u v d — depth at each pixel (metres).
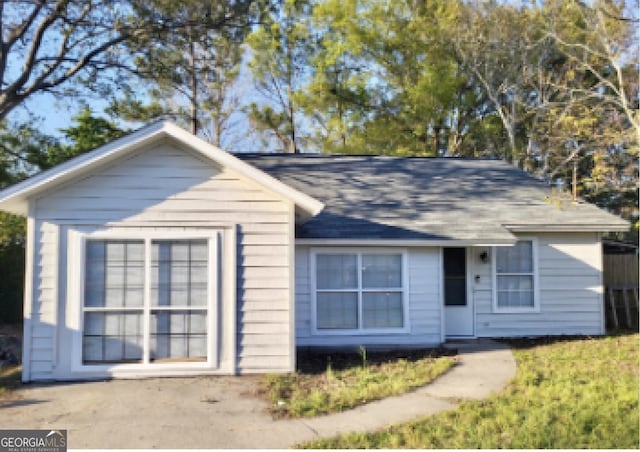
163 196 9.05
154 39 17.88
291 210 9.29
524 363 9.81
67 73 18.17
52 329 8.69
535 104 28.23
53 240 8.77
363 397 7.66
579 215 13.45
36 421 6.72
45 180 8.55
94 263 8.93
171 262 9.09
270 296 9.17
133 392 8.02
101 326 8.88
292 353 9.17
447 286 13.14
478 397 7.63
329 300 12.02
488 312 13.15
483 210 13.58
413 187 14.93
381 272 12.20
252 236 9.20
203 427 6.50
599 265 13.48
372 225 12.48
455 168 16.59
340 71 29.73
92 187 8.90
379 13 28.84
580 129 13.91
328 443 5.89
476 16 26.78
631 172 13.80
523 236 13.34
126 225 8.94
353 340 11.94
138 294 8.98
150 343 8.95
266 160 16.50
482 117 29.84
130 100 21.02
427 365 9.80
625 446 5.62
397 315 12.17
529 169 26.16
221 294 9.10
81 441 6.03
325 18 29.39
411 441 5.89
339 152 29.27
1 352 11.93
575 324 13.34
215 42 19.42
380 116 29.70
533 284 13.30
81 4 16.95
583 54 22.80
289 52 30.81
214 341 9.01
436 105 28.59
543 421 6.21
